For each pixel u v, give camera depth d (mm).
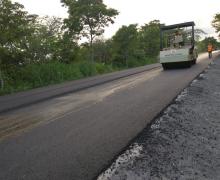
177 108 8289
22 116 8156
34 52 22812
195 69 18516
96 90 12586
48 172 4270
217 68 19438
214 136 6598
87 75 25156
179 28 20484
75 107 8914
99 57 39125
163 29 20797
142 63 42438
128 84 13836
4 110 9250
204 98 10219
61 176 4133
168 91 10742
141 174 4355
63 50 27234
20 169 4414
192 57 20297
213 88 12297
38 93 13078
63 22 26719
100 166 4406
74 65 25891
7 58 17328
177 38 20516
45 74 21000
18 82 18703
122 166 4500
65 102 10008
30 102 10492
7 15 15867
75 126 6629
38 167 4457
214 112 8672
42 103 10195
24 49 19984
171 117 7348
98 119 7152
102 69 29188
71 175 4152
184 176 4441
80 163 4531
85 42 28000
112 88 12820
